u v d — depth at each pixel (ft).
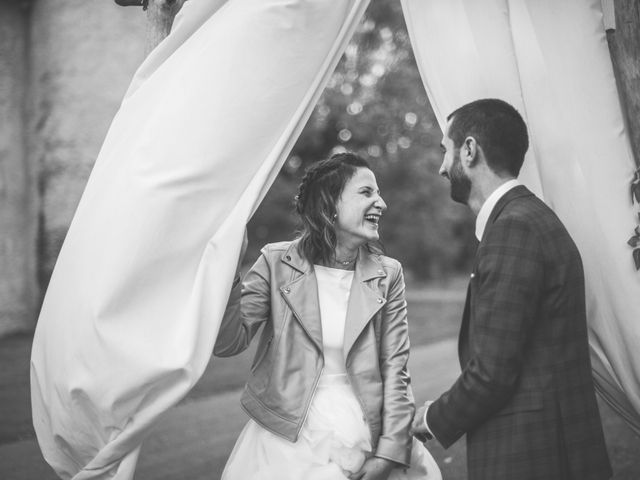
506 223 7.03
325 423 7.84
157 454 15.28
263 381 8.09
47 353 7.37
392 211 68.08
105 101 31.04
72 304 7.17
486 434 7.10
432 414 7.34
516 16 8.62
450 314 42.88
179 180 7.25
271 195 57.88
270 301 8.36
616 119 8.52
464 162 7.49
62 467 7.78
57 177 30.60
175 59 7.88
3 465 14.23
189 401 20.13
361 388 8.03
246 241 7.71
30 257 30.68
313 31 7.84
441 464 14.83
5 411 18.26
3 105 30.12
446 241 71.26
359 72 47.01
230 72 7.52
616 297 8.40
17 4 30.30
